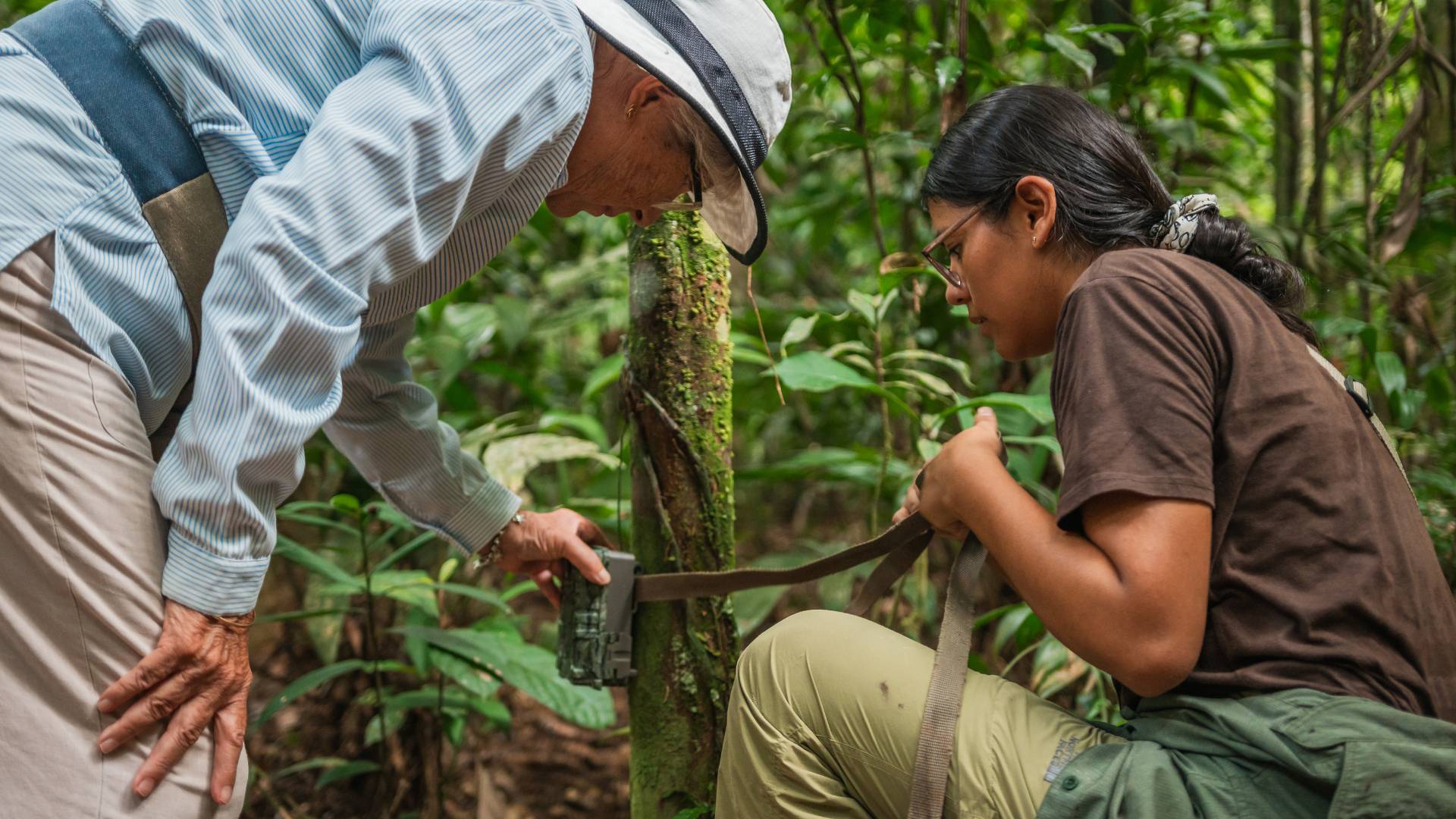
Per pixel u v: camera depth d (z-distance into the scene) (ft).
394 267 3.60
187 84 3.62
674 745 5.11
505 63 3.59
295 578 7.93
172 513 3.57
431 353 8.34
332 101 3.54
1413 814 3.07
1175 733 3.50
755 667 3.97
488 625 6.42
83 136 3.54
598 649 5.00
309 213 3.41
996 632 6.91
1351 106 6.49
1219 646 3.48
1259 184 9.48
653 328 5.01
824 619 3.96
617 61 4.05
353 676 6.79
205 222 3.68
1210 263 3.79
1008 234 4.05
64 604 3.61
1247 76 8.11
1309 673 3.37
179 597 3.61
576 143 4.15
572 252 11.34
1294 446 3.47
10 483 3.52
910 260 6.75
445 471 4.96
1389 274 7.51
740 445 11.94
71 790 3.62
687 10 4.04
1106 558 3.36
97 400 3.59
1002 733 3.63
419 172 3.51
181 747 3.67
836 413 10.49
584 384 10.57
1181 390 3.39
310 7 3.73
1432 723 3.17
